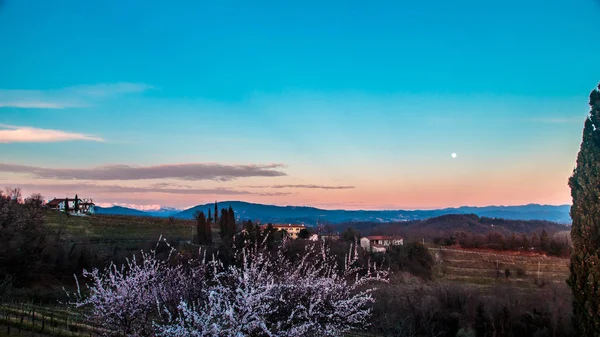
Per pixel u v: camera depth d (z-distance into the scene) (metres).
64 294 25.52
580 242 12.67
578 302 12.58
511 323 35.22
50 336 13.19
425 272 58.78
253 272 8.05
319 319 8.15
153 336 7.92
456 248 85.94
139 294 8.16
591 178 12.58
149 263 8.91
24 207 50.09
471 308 36.19
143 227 87.19
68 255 46.75
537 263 71.69
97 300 8.13
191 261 9.34
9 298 23.09
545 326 34.53
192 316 7.17
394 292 36.50
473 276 63.41
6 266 39.53
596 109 12.87
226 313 6.78
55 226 72.69
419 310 35.06
